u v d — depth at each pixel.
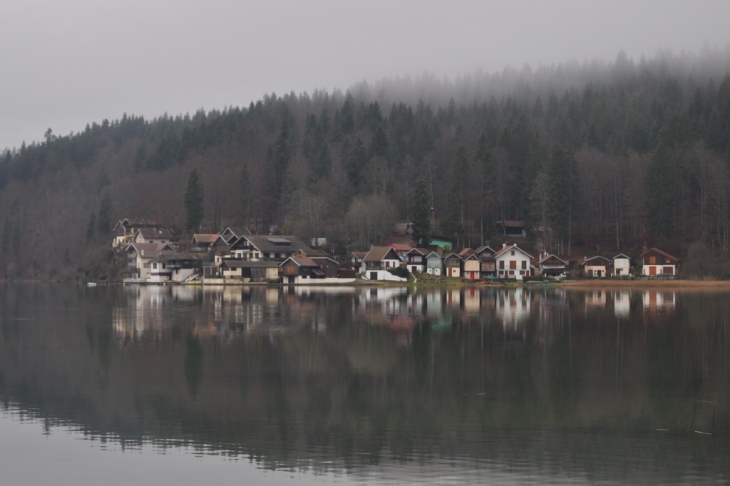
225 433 29.00
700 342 49.31
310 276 127.12
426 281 122.19
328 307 75.88
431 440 27.88
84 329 58.59
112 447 27.50
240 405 32.97
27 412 32.19
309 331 55.59
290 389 35.84
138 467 25.44
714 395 34.12
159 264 143.62
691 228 133.50
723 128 153.00
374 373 39.34
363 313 69.00
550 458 25.78
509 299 86.62
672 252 130.62
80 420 30.94
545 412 31.42
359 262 131.75
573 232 146.38
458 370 40.06
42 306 83.50
